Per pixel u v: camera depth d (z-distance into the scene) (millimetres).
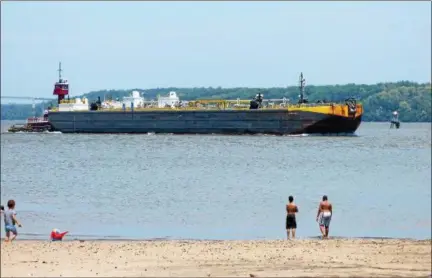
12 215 88625
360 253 75750
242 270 66500
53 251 76625
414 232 101625
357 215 122688
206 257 73375
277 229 106375
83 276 63844
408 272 65688
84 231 103688
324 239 90438
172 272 65688
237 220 117688
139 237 97062
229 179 195750
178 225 111500
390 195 156250
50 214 124625
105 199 150625
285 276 63812
